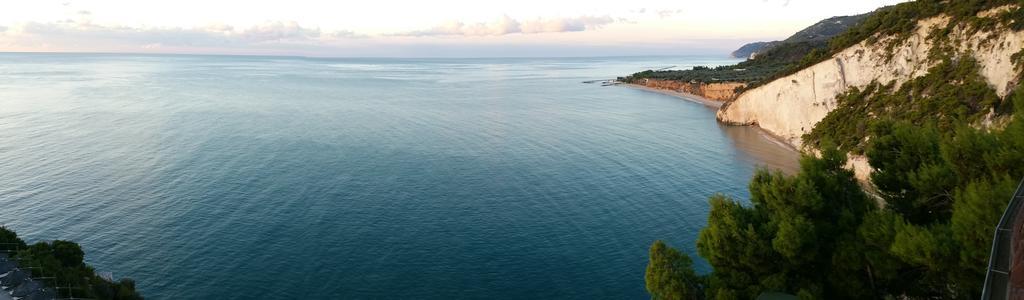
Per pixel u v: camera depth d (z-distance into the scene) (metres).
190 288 38.88
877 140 24.30
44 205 54.72
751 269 21.70
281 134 94.50
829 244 21.47
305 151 80.12
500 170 70.06
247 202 56.12
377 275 40.78
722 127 107.31
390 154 78.81
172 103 140.12
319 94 173.25
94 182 62.66
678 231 49.06
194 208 54.25
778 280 20.67
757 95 104.31
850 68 85.44
